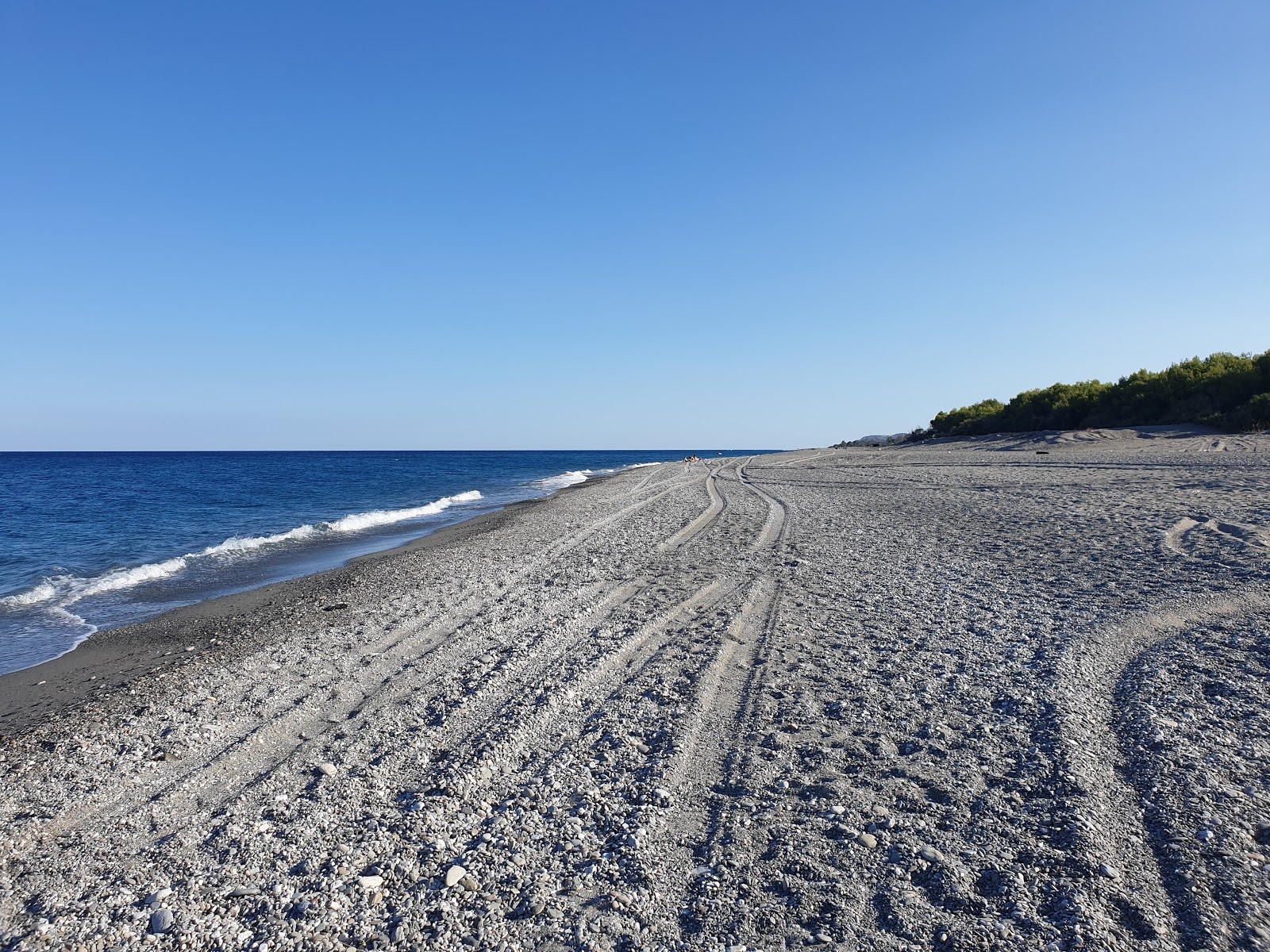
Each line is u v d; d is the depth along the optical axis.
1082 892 3.15
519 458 155.00
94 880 3.88
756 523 16.42
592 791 4.52
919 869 3.47
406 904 3.49
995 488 19.30
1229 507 12.51
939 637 7.00
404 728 5.77
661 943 3.12
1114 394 37.28
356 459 132.75
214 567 15.88
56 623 11.10
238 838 4.21
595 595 10.01
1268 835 3.40
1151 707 4.91
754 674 6.46
